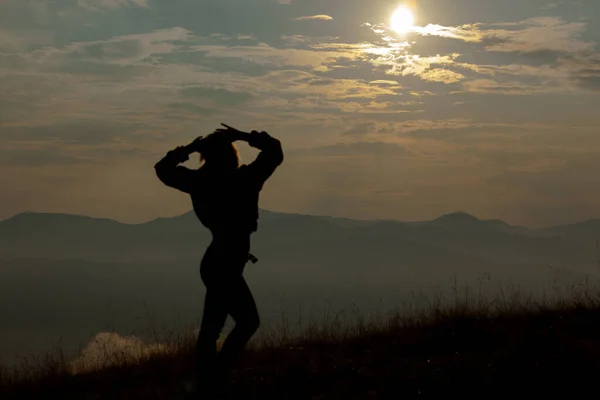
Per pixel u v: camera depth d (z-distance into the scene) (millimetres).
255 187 5984
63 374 8422
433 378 5973
